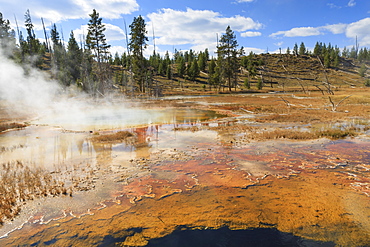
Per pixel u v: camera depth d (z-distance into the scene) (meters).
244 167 8.33
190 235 4.60
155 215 5.31
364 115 20.75
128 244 4.38
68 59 58.91
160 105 33.06
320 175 7.54
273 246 4.23
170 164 8.66
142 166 8.44
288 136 12.82
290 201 5.84
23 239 4.56
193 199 6.02
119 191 6.50
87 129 15.87
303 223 4.91
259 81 66.50
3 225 5.00
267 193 6.30
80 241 4.49
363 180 7.10
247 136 13.30
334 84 81.19
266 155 9.72
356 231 4.62
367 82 67.44
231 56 61.44
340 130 14.38
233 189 6.57
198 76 93.69
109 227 4.91
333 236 4.49
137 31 49.97
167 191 6.49
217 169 8.15
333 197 6.03
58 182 7.04
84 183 7.00
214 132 14.59
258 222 4.98
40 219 5.21
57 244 4.41
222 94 56.09
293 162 8.83
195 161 8.99
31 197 6.11
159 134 14.04
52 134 14.16
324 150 10.38
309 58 123.62
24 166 8.47
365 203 5.71
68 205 5.77
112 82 61.03
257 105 31.25
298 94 49.19
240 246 4.25
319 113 22.59
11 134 14.26
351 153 9.90
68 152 10.24
